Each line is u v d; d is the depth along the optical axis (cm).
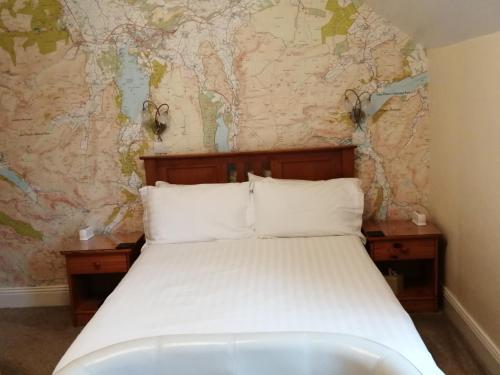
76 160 313
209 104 305
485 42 215
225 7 294
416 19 256
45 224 321
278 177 306
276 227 275
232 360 137
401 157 306
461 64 245
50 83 303
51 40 299
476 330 244
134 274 230
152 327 173
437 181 293
